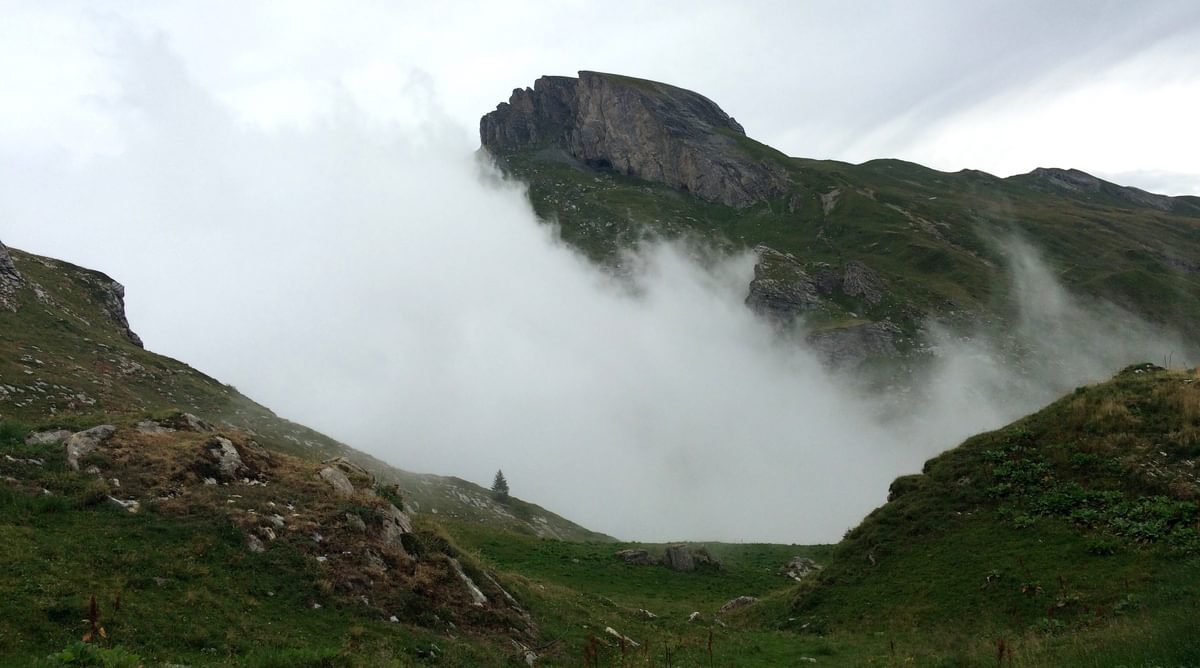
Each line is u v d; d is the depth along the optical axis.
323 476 27.91
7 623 15.22
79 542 19.53
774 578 56.41
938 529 35.53
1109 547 29.06
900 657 23.92
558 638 26.03
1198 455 31.70
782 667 25.31
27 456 23.23
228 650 17.31
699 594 49.69
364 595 22.59
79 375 56.12
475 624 24.34
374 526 25.83
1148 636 17.69
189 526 21.91
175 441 26.36
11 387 47.38
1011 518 33.75
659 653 26.86
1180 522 28.88
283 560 22.20
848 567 36.78
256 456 27.64
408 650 20.53
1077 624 24.95
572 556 56.25
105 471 23.53
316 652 17.73
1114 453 34.06
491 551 54.94
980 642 24.38
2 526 19.02
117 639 16.14
